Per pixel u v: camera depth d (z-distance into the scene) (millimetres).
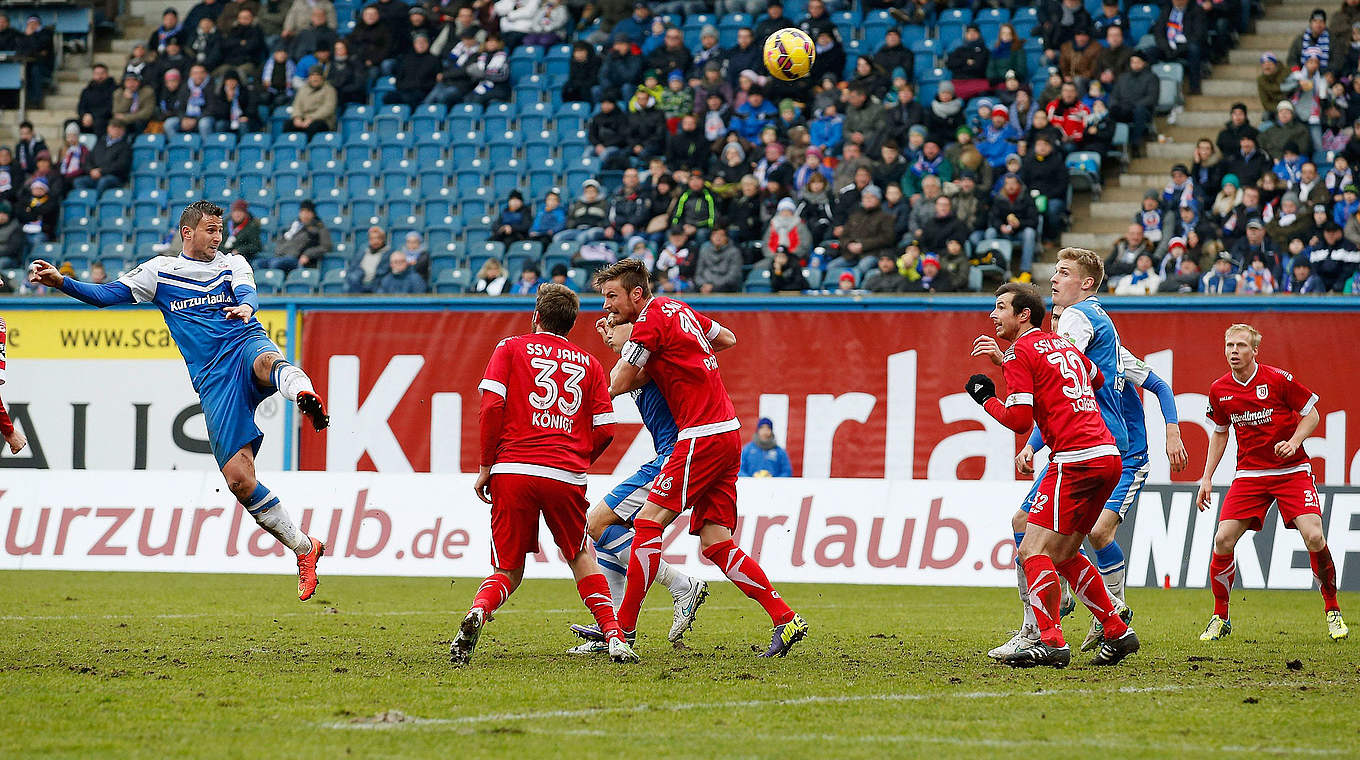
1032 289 25844
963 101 67875
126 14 91625
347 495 47375
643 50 76875
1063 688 23047
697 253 62375
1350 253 57188
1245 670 25625
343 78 78125
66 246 73562
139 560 47594
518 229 67875
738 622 34938
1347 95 65438
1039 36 72688
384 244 64875
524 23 79125
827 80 69875
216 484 47844
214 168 77062
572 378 25516
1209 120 70812
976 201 62312
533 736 18531
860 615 36812
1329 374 48000
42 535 48688
